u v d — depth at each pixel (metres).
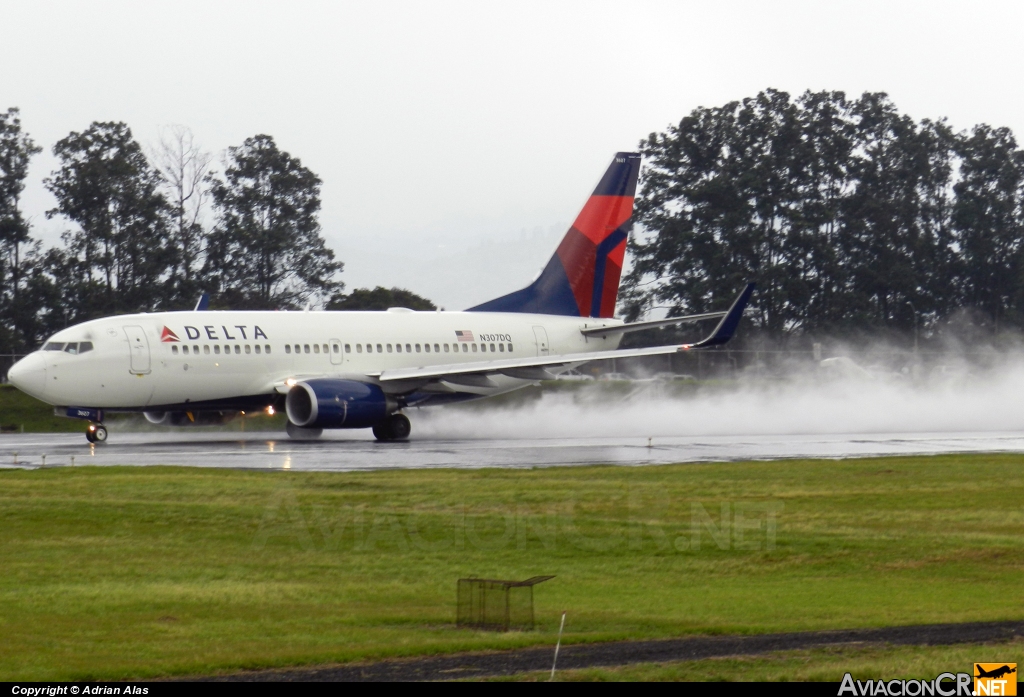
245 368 150.38
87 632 51.97
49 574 65.06
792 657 47.84
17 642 50.09
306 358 155.38
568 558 71.56
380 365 161.25
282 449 135.75
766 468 114.31
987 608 58.41
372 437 164.88
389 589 62.25
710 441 154.38
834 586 64.50
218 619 54.88
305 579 64.69
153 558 69.81
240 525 79.56
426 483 98.62
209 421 161.00
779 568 69.31
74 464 114.88
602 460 122.38
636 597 61.06
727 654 48.41
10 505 85.88
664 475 107.56
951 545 75.44
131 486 94.94
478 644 49.84
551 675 45.06
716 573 67.94
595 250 184.25
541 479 102.44
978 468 116.12
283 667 46.22
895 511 88.88
